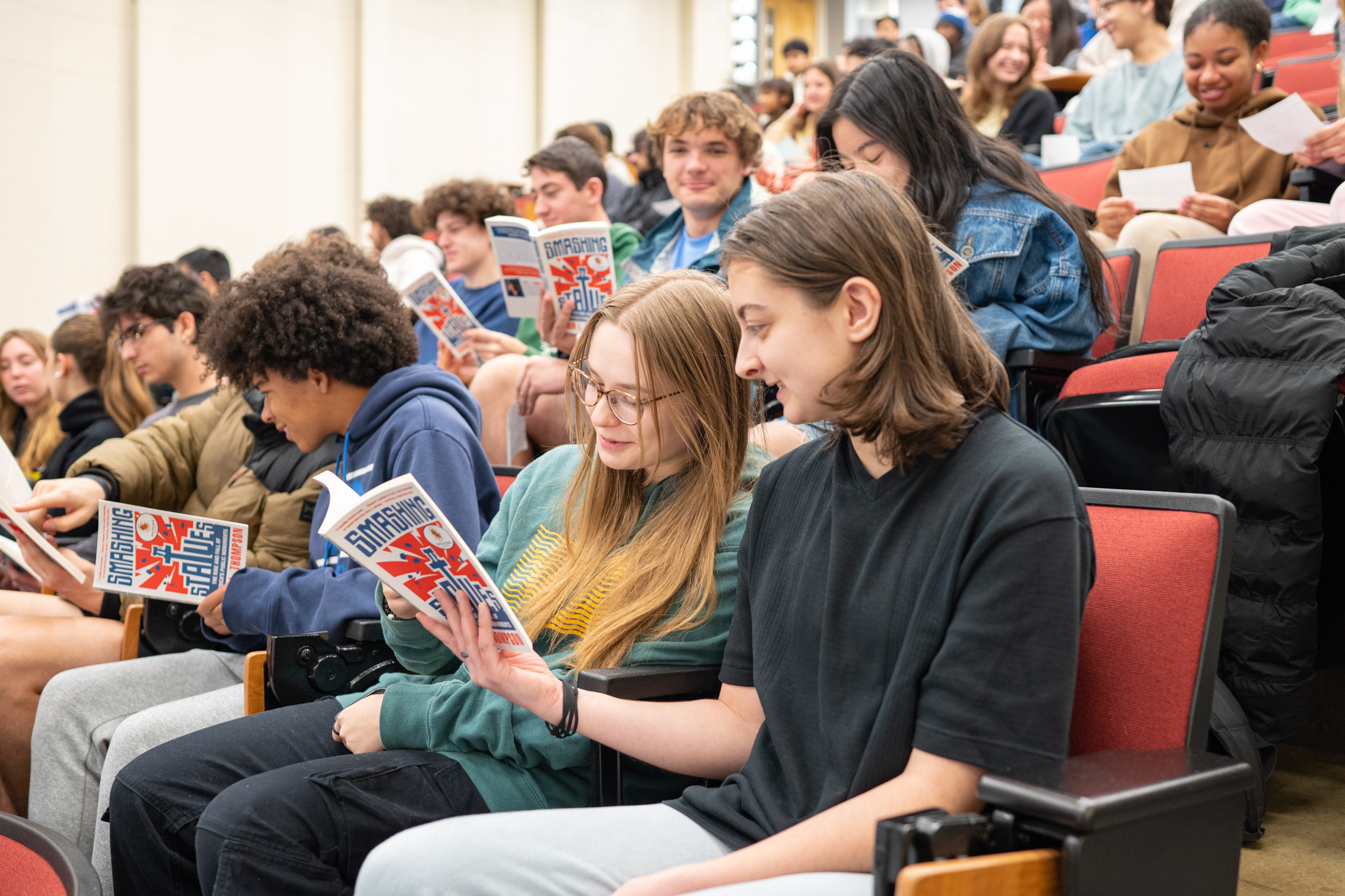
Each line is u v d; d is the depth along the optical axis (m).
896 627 1.15
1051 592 1.05
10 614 2.77
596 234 2.59
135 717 1.98
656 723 1.37
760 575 1.35
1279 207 2.90
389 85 9.12
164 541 2.24
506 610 1.31
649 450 1.60
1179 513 1.26
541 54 10.36
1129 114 4.98
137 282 3.43
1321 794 2.18
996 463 1.12
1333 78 4.32
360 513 1.26
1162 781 0.95
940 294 1.18
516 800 1.51
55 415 4.75
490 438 2.99
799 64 9.36
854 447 1.25
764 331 1.18
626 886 1.10
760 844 1.10
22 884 1.50
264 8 8.37
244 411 3.03
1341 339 1.76
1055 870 0.91
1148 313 2.79
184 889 1.62
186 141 7.93
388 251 4.92
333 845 1.44
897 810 1.04
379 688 1.73
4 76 7.16
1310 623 1.78
